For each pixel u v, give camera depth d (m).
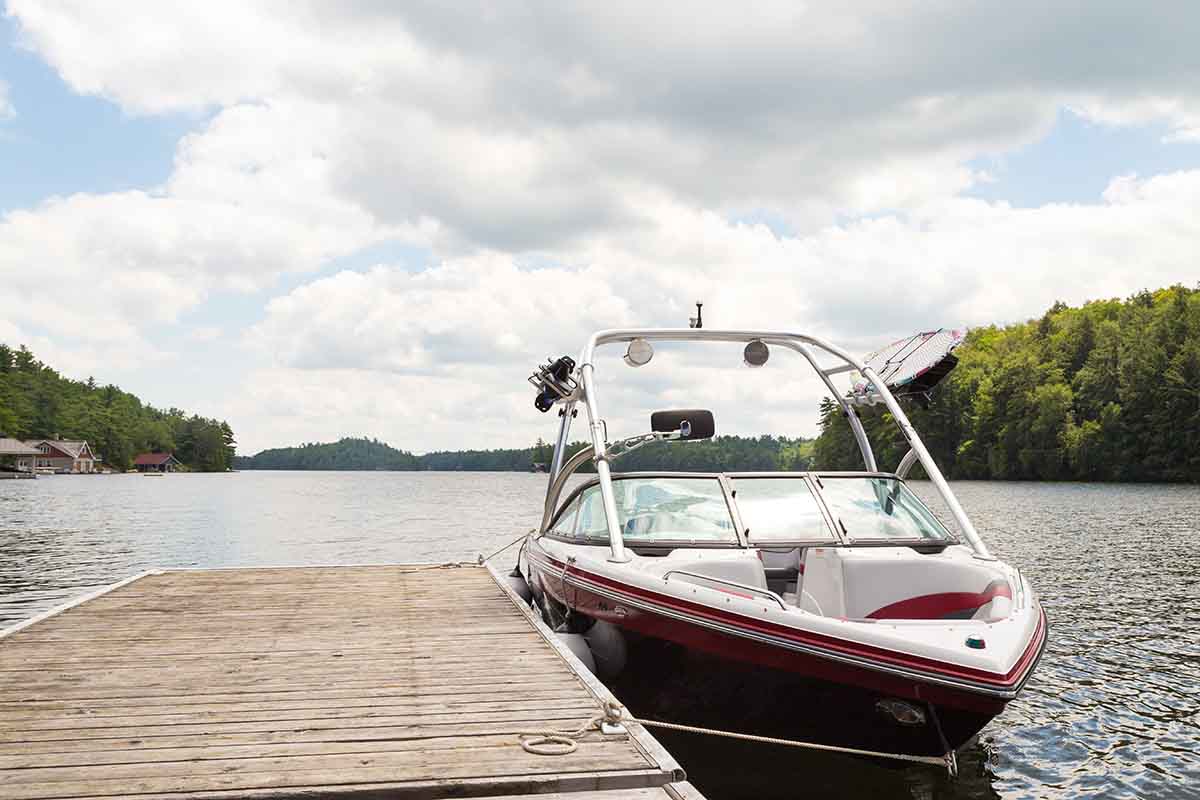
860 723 4.95
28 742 4.17
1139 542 20.70
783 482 6.83
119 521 33.25
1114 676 8.52
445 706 4.78
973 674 4.49
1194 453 67.38
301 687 5.17
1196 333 75.06
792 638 4.95
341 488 91.25
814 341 8.22
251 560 19.44
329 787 3.62
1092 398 78.88
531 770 3.81
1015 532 23.69
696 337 8.19
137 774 3.76
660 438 7.62
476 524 32.28
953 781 5.82
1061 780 5.94
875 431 78.25
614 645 6.05
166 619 7.41
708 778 5.64
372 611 7.84
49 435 151.38
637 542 6.43
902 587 5.89
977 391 85.50
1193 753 6.45
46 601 13.48
